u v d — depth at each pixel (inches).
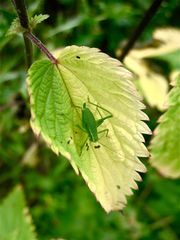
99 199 2.9
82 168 2.9
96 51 3.0
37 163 7.8
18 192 6.4
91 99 3.0
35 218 7.8
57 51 5.5
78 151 3.0
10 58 6.8
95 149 2.9
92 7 7.2
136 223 7.8
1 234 6.1
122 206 2.9
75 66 3.0
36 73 3.0
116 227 7.8
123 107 2.9
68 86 3.0
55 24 7.0
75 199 8.0
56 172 7.8
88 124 2.9
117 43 6.9
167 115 3.0
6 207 6.3
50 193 7.9
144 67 5.6
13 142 7.6
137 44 5.6
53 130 3.0
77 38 6.9
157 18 6.5
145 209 7.9
